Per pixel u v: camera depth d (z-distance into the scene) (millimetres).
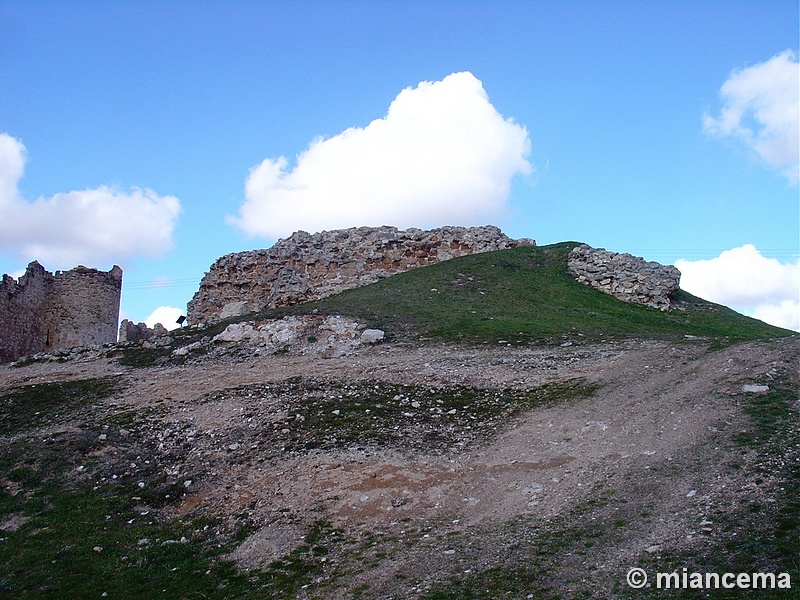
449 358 21906
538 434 14719
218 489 13500
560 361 20734
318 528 11531
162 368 24234
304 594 9383
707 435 13039
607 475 12117
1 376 25297
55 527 12477
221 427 16531
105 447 15992
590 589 8312
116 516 12836
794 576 7762
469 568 9430
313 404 17484
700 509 10078
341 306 30141
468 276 34906
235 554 11047
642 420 14562
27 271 38875
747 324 30797
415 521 11422
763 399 14438
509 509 11438
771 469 10961
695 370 17516
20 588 10484
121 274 44281
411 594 8898
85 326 41469
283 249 40625
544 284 34156
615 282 33594
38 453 15758
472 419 16062
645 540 9445
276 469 13930
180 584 10266
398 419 16156
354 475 13250
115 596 10047
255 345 26141
